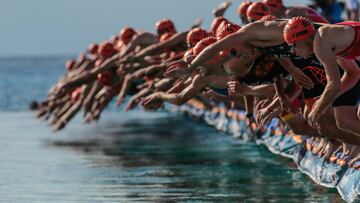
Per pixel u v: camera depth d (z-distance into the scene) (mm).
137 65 36750
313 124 21844
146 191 28016
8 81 140500
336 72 21312
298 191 26969
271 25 22828
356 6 39312
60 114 51781
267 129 37781
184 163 34938
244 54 24047
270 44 22875
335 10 37031
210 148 40062
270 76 24922
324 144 28766
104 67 40719
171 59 31859
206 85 28094
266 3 31359
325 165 27984
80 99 45719
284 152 35062
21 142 46031
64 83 41344
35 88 111688
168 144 42875
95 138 47625
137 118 63031
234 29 25188
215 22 30312
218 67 27719
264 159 34906
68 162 36469
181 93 28469
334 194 26141
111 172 32844
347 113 23609
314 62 24031
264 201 25562
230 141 42875
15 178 31734
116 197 27016
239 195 26719
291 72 23906
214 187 28422
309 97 24406
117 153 39531
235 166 33281
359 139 24906
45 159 37719
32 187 29438
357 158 25578
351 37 21547
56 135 49969
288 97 26297
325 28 21484
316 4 37000
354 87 23594
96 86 43906
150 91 36062
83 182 30344
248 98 29281
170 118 61688
